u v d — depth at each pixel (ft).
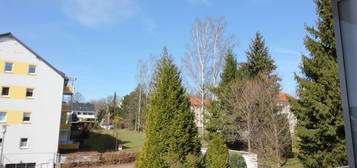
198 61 70.49
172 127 22.71
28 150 74.43
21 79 75.97
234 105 64.54
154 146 22.39
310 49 37.83
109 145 101.19
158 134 22.81
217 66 70.23
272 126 49.88
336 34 6.95
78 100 243.60
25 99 75.87
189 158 21.66
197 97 74.90
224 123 66.64
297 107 39.09
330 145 34.60
